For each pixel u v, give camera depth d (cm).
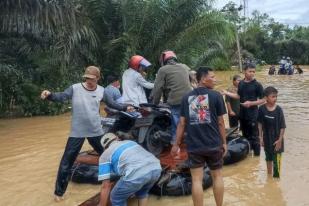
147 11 1786
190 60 1934
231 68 4031
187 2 1827
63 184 652
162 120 788
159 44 1875
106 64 1812
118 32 1844
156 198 657
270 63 6375
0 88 1374
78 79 1575
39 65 1500
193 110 560
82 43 1670
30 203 649
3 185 729
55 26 1359
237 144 854
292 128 1158
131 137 714
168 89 755
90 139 664
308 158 852
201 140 556
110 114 767
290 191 675
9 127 1243
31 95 1440
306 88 2367
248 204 627
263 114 739
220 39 1969
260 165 831
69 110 1535
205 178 683
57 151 949
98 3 1769
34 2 1284
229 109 931
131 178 536
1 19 1295
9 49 1455
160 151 764
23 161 873
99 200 589
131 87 793
